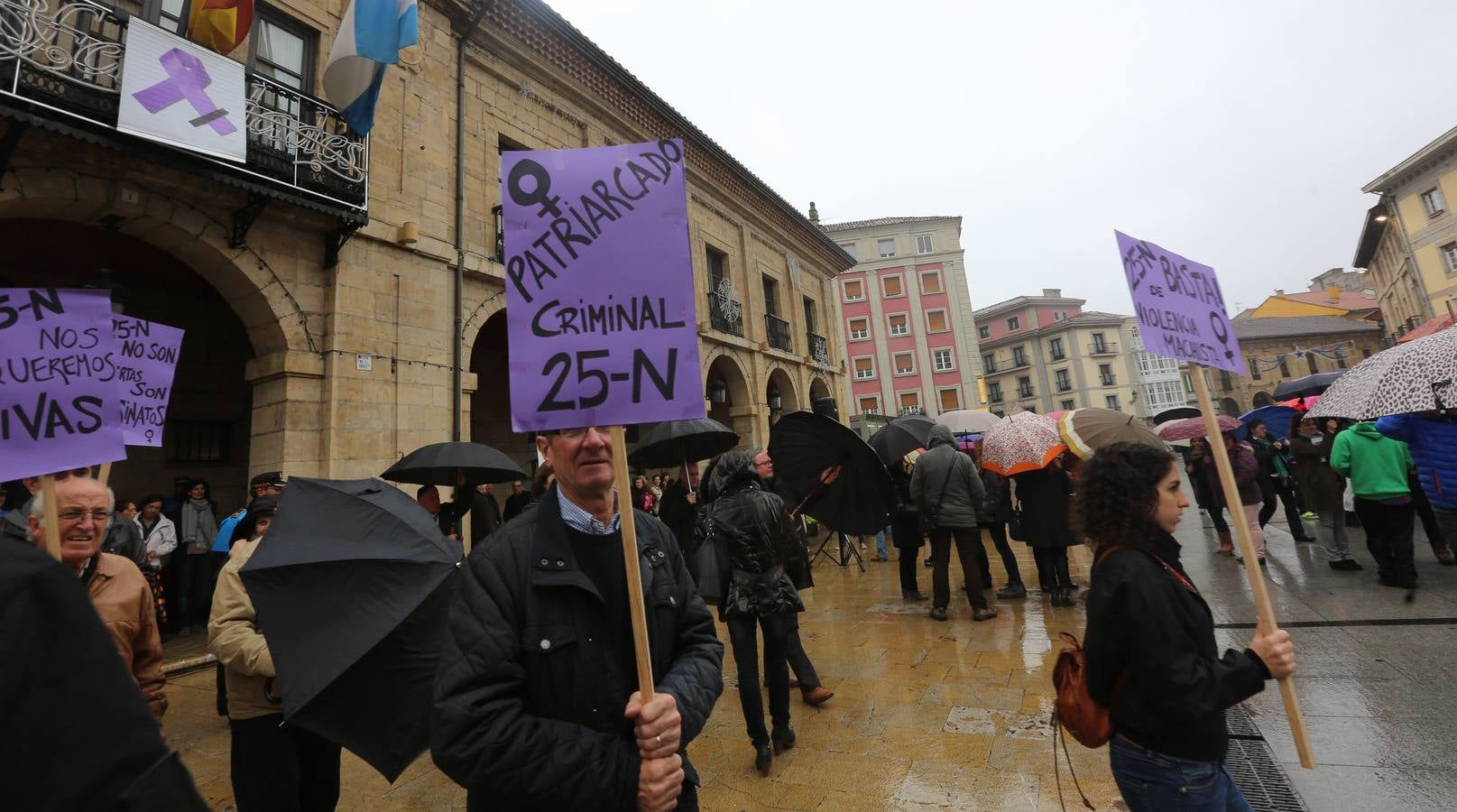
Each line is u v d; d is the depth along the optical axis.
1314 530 9.02
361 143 7.04
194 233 5.98
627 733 1.45
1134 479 1.62
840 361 20.09
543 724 1.31
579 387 1.59
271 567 2.13
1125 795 1.58
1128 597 1.52
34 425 2.07
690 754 3.51
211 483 8.70
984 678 4.23
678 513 6.49
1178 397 52.50
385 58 6.38
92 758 0.64
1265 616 1.59
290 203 6.30
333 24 7.46
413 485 7.43
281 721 2.33
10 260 7.13
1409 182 27.06
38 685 0.64
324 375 6.87
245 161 5.77
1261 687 1.53
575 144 11.02
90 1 4.95
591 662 1.43
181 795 0.69
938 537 5.83
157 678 2.35
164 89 5.24
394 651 2.06
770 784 3.09
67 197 5.23
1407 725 3.01
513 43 9.77
